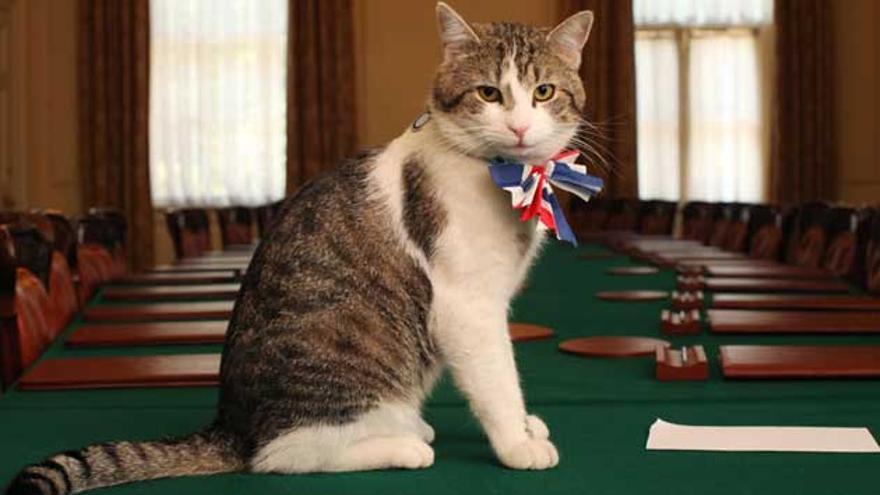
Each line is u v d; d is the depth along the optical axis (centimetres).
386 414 141
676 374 194
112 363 209
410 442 140
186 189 797
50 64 799
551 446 141
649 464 139
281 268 142
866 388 184
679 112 818
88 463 128
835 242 388
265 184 802
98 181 783
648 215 667
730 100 815
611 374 202
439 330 142
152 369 202
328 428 137
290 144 791
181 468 135
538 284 368
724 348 212
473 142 143
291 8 785
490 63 145
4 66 756
